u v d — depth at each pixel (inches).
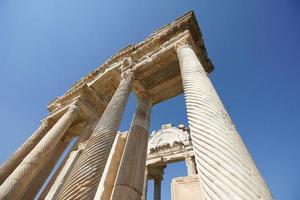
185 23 480.1
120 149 572.1
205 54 501.0
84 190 239.8
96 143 309.6
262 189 145.2
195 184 436.1
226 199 138.7
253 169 162.7
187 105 263.1
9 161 528.1
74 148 586.6
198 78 298.4
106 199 421.7
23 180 399.2
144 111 496.7
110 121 356.8
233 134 201.5
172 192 439.8
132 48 589.9
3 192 353.7
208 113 226.8
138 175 349.1
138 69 506.3
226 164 164.7
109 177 471.5
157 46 526.6
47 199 447.8
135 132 426.9
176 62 493.4
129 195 310.3
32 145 601.0
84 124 679.1
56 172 555.5
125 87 455.8
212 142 190.2
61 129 542.6
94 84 655.8
